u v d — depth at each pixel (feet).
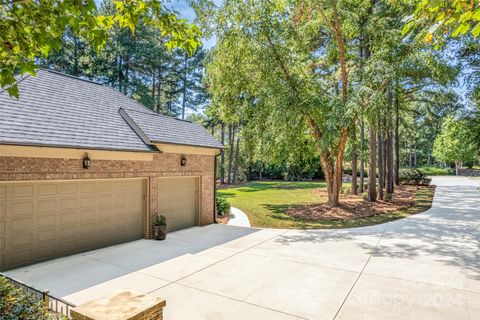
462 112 70.49
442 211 50.19
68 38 93.50
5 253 22.39
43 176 23.94
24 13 10.16
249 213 50.85
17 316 10.55
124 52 99.35
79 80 38.04
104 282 20.42
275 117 46.42
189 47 14.17
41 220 24.47
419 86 66.33
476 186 97.09
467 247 28.89
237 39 46.16
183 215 38.19
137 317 10.10
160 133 34.86
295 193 82.89
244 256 26.30
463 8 10.53
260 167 134.92
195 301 17.53
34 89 29.81
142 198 32.94
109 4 82.89
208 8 44.75
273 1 44.37
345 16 45.52
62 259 25.25
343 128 46.50
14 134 22.08
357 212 49.49
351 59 51.01
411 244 30.14
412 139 158.30
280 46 46.73
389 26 46.88
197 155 39.65
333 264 24.03
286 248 28.91
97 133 28.78
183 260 25.23
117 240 30.35
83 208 27.45
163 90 123.54
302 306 16.87
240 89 51.70
